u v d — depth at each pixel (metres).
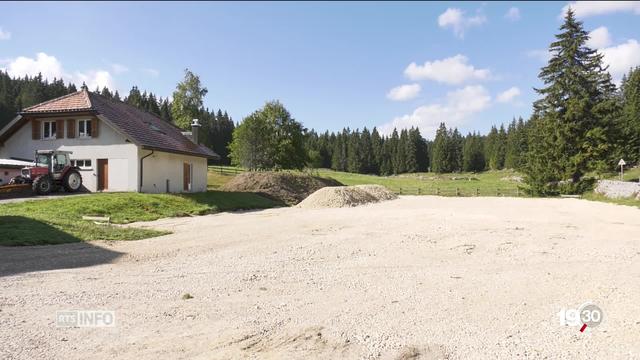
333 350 4.79
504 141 106.94
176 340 5.09
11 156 27.31
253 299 6.77
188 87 58.06
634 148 43.88
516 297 6.86
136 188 25.19
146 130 28.39
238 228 15.48
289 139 51.03
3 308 6.21
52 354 4.70
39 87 93.00
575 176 38.88
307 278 8.16
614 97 39.31
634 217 19.53
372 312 6.11
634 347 4.89
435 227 15.44
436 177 95.06
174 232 14.53
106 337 5.19
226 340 5.09
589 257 10.16
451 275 8.38
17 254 10.12
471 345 4.95
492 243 12.05
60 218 15.63
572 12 38.75
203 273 8.59
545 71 39.41
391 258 10.05
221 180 50.47
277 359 4.55
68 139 26.33
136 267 9.13
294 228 15.38
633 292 7.09
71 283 7.66
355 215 20.33
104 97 30.09
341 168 127.81
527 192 41.28
